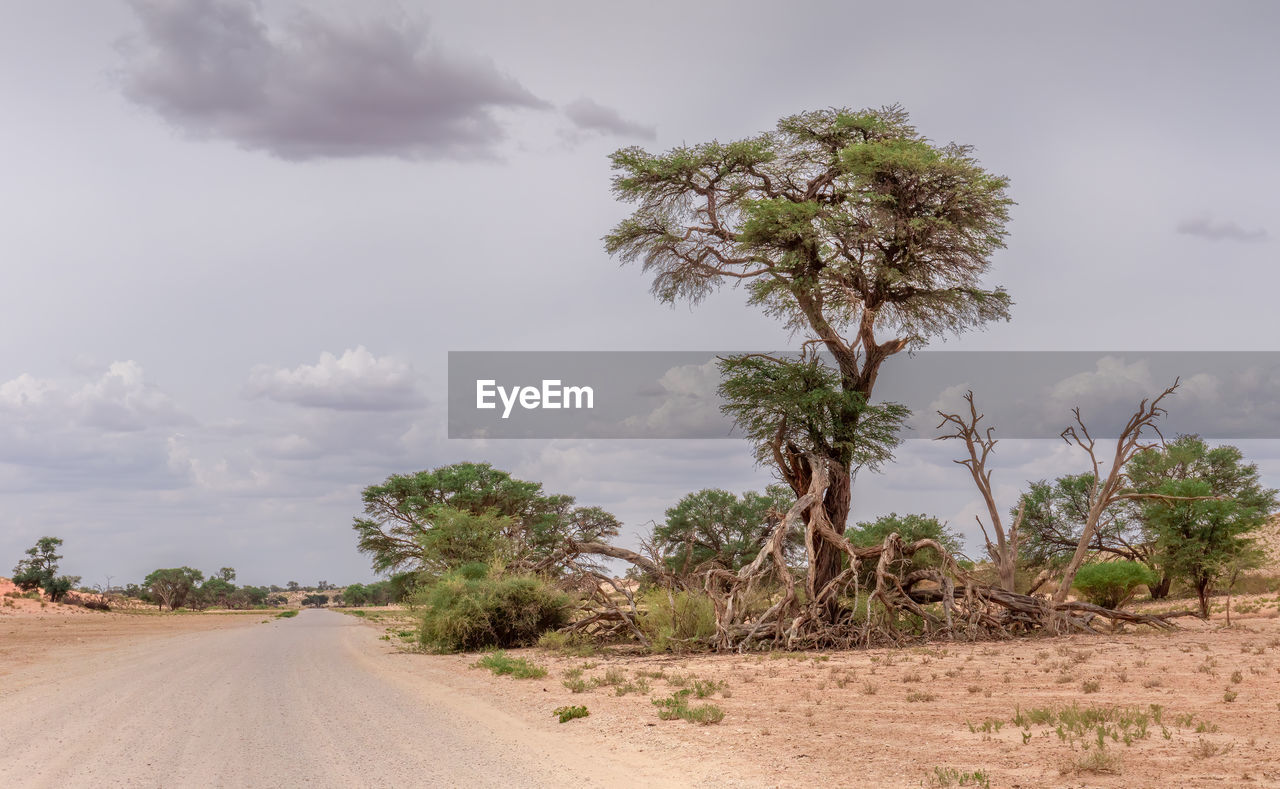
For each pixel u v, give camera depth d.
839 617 27.02
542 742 10.50
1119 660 18.83
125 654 27.30
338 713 13.05
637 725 11.68
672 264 32.75
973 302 29.67
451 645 27.62
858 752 9.48
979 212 28.44
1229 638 24.25
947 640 27.30
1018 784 7.83
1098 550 50.38
